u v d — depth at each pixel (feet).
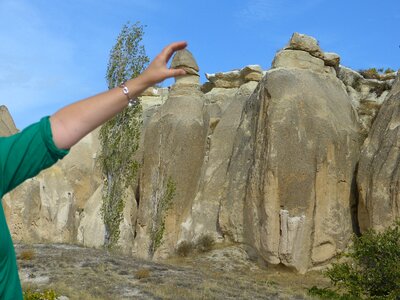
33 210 129.18
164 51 8.91
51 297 49.08
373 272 64.39
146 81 8.74
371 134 110.11
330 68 122.83
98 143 156.76
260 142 112.68
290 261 101.65
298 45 120.67
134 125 106.52
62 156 8.32
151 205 123.34
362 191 104.78
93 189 149.18
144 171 129.49
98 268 72.64
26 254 75.51
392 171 101.55
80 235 129.39
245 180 115.03
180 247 113.60
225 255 107.34
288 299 68.08
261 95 116.37
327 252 103.96
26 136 8.14
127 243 122.52
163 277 71.92
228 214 114.21
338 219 105.91
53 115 8.46
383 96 125.18
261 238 105.70
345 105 117.08
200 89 146.30
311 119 110.11
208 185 123.65
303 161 107.24
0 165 7.95
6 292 7.92
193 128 128.88
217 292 67.46
